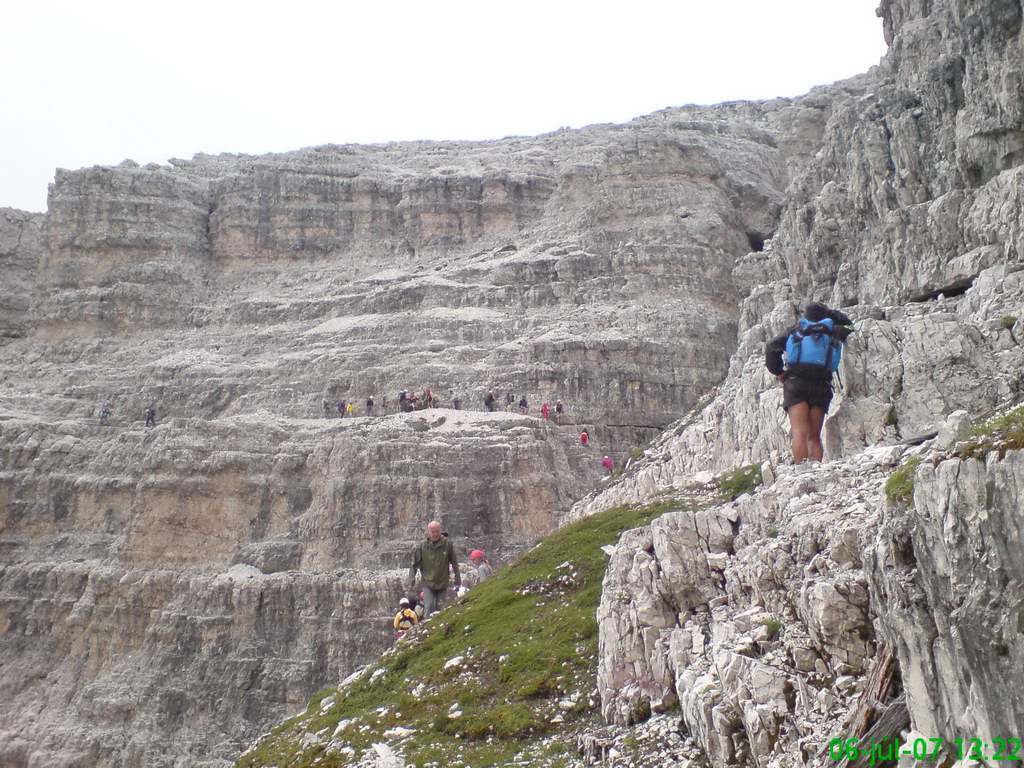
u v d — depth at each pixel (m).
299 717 22.89
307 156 77.81
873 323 21.55
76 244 75.00
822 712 11.63
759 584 13.99
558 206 70.00
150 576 49.59
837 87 53.41
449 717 17.84
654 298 62.03
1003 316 21.41
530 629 20.78
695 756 13.32
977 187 28.98
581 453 51.91
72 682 49.28
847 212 34.78
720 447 31.62
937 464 9.92
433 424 50.41
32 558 54.84
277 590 45.84
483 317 61.50
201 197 77.50
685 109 86.56
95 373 68.06
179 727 44.59
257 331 67.94
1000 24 28.20
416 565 26.05
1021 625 8.72
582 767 14.72
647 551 16.59
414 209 72.38
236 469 51.34
